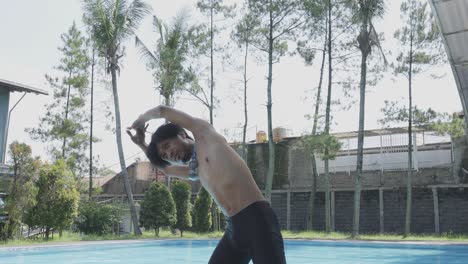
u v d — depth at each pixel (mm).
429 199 22188
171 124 2926
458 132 19766
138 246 14961
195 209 21328
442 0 11195
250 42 23172
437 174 22922
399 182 23641
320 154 20312
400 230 22516
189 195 20984
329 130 21188
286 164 27094
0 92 21516
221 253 2861
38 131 27953
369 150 25188
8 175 16125
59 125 27703
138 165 31047
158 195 19344
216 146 2795
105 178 33906
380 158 24734
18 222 14969
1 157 21219
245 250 2771
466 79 13773
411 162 22188
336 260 10742
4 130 21500
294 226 25031
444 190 21922
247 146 28344
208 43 24516
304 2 21859
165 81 22797
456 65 13367
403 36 21078
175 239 16312
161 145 2916
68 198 16125
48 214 15664
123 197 29703
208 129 2889
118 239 16844
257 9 22641
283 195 25641
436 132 21359
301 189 25312
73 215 16375
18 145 14992
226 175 2723
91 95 27516
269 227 2643
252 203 2697
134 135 3096
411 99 20875
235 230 2721
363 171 24562
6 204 14688
